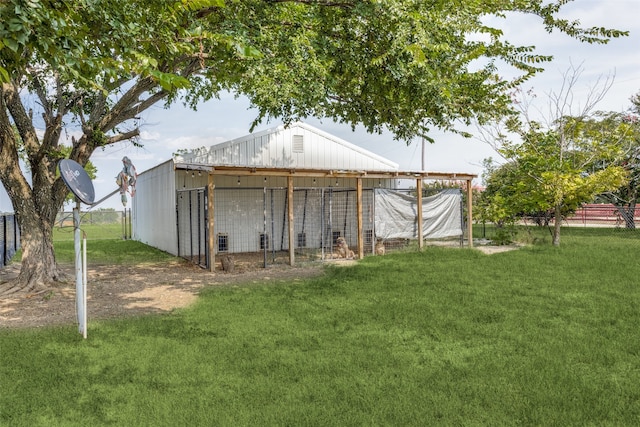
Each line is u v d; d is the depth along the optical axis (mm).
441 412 3438
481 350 4887
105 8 4402
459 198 16312
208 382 4078
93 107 10945
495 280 9094
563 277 9312
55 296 8336
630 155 18938
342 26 7684
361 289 8383
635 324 5875
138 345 5148
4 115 8641
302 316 6410
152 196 18500
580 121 16516
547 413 3412
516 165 18656
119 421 3365
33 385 4043
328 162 17297
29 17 3287
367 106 9375
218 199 15734
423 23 7145
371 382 4016
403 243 17203
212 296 7953
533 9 8531
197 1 3975
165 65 8781
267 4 7691
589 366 4426
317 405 3592
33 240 9148
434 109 8250
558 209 15672
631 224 23297
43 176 9375
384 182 18625
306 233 17188
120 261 13680
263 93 8031
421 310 6652
